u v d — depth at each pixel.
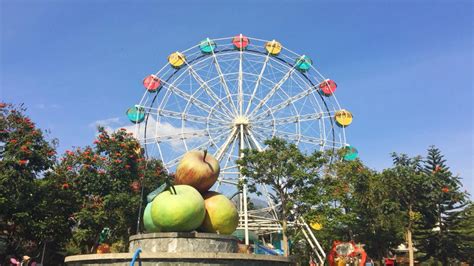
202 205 18.94
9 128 32.50
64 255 43.31
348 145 49.41
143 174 39.44
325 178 38.91
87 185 36.31
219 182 46.09
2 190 30.17
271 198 44.91
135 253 16.73
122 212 36.62
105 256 17.47
